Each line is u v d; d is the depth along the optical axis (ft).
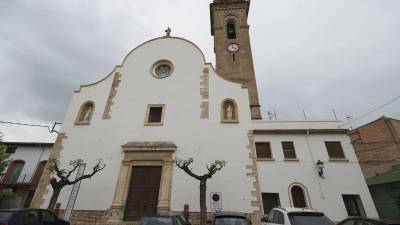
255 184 50.26
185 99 61.87
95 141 57.21
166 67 69.00
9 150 79.36
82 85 66.13
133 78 66.13
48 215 36.88
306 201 53.42
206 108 60.13
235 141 55.26
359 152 73.36
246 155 53.47
